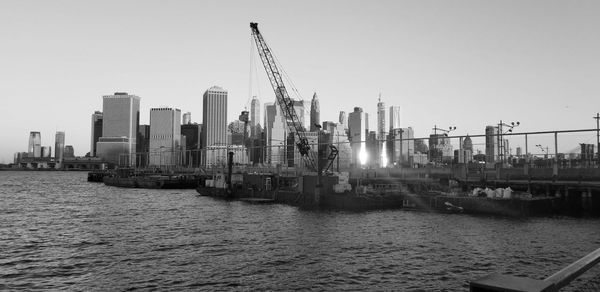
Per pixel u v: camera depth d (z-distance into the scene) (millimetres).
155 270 36656
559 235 54531
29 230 60656
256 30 118375
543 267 38062
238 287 31750
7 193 148875
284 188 110250
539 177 89750
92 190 169875
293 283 32719
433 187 99625
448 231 58156
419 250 45156
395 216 76062
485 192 82125
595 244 48406
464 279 33938
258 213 81562
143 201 111625
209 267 37594
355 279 33844
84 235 55688
